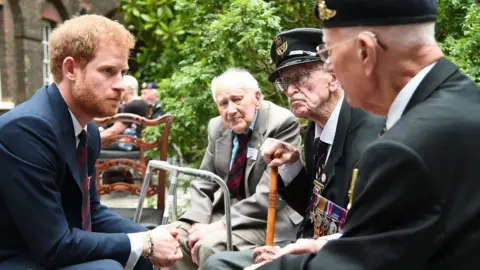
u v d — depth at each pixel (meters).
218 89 2.93
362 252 1.25
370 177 1.26
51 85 2.05
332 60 1.42
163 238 2.08
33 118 1.90
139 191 4.02
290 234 2.80
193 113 4.13
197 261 2.83
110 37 1.98
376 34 1.33
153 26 7.62
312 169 2.31
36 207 1.86
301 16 4.27
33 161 1.86
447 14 3.72
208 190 3.15
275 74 2.35
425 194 1.20
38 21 8.96
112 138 3.91
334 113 2.17
